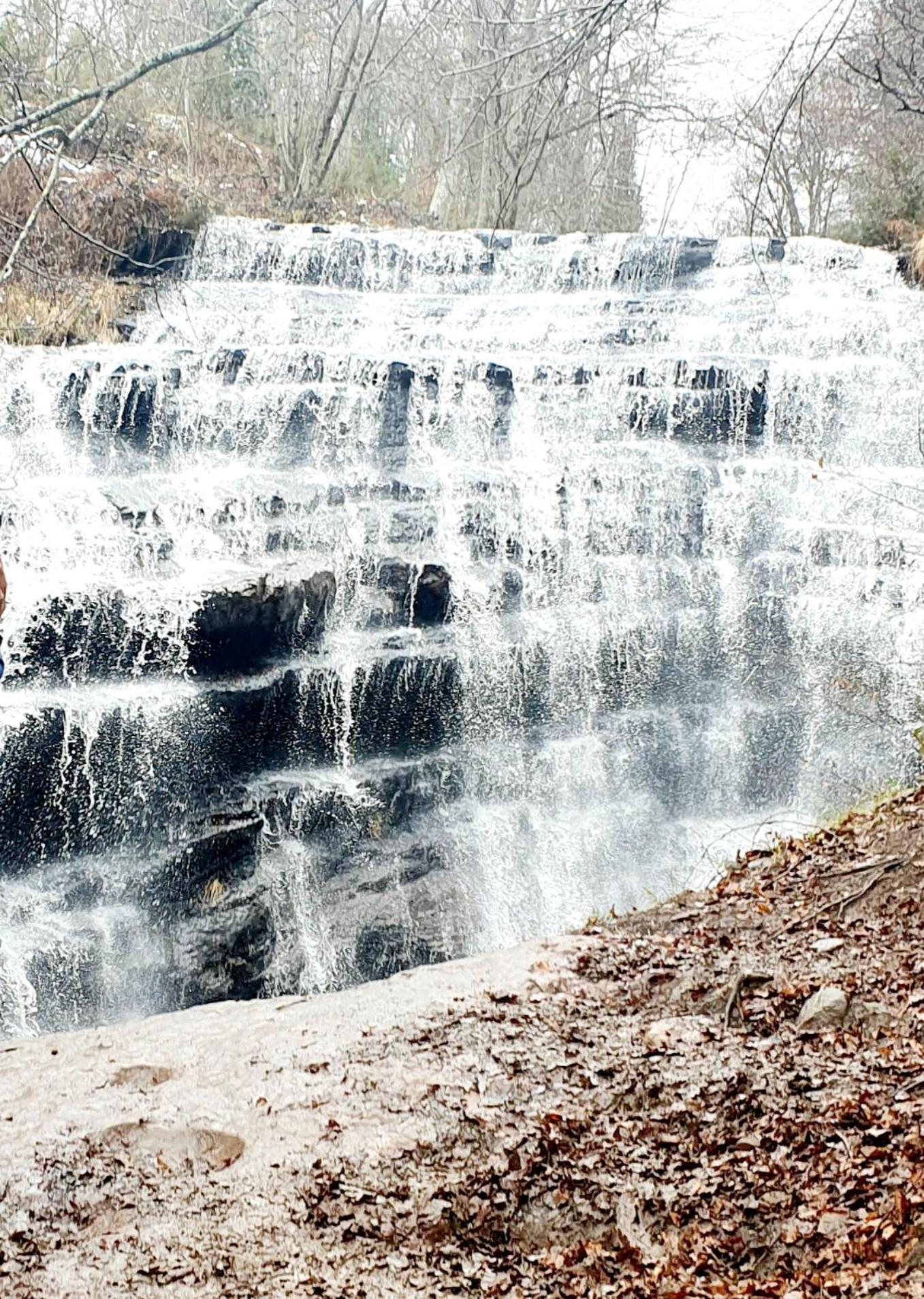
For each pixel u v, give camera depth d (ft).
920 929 17.84
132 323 60.59
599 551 53.52
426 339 64.44
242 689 39.34
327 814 40.34
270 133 94.02
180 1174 13.84
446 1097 15.08
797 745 50.11
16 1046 18.12
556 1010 17.62
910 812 22.80
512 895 42.88
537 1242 12.86
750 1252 12.13
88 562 41.81
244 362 56.18
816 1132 13.48
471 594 48.37
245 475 51.49
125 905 35.37
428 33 52.26
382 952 38.96
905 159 75.82
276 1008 18.80
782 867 22.47
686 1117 14.33
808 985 16.72
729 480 55.88
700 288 72.59
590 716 49.39
